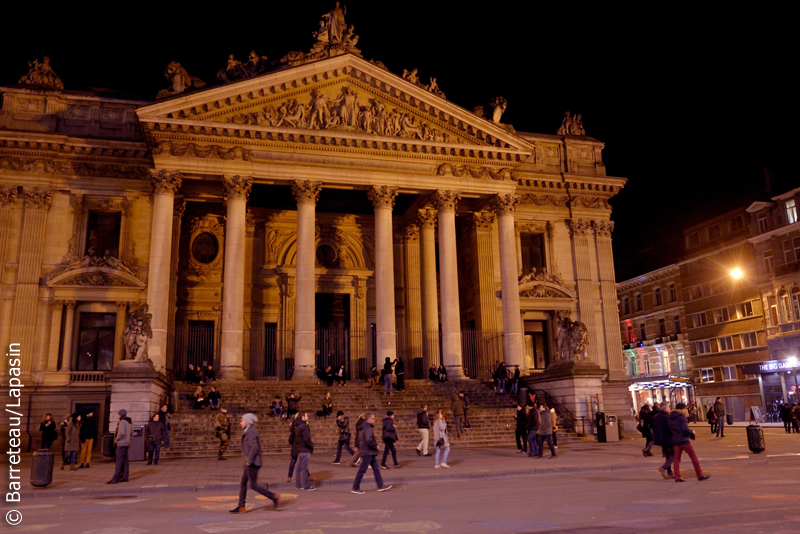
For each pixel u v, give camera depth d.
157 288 32.59
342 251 42.88
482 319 40.66
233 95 34.88
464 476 17.28
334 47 37.59
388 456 23.41
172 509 12.88
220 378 32.78
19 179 35.62
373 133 37.12
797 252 49.50
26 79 37.72
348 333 41.41
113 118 37.97
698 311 59.97
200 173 34.44
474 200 42.06
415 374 40.59
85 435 21.73
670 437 15.53
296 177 35.75
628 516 10.55
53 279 34.75
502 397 33.59
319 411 29.28
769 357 51.56
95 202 36.81
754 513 10.45
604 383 41.88
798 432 36.47
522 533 9.39
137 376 25.28
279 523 10.86
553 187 44.25
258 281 40.88
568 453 23.66
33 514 12.47
